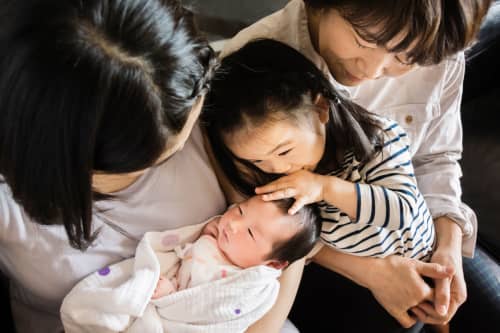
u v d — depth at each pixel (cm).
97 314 71
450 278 95
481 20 70
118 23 41
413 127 103
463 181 133
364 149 82
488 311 109
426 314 96
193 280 81
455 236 103
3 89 41
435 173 108
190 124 54
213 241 86
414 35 63
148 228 79
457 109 106
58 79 40
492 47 133
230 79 75
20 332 80
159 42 43
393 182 84
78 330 72
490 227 124
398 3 60
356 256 97
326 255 100
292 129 73
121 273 75
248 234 85
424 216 95
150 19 42
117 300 70
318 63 83
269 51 77
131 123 44
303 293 106
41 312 79
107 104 42
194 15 52
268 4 124
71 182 45
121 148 45
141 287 72
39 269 69
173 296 77
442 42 67
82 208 48
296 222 84
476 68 135
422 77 96
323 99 78
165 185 77
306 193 78
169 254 84
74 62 40
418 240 96
